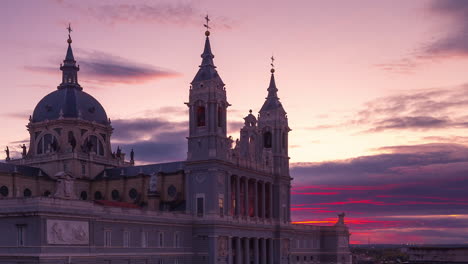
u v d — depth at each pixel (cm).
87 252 10731
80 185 17200
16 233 10100
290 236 17138
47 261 9819
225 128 14650
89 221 10856
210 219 13725
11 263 10069
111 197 17162
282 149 17200
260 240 15938
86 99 18638
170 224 13212
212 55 14912
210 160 13900
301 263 18500
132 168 17525
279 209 16650
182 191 15812
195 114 14462
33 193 16362
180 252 13488
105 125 18825
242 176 15150
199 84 14475
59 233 10169
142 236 12362
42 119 18100
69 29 18988
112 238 11519
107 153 18775
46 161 17525
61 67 18712
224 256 13988
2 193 15538
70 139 17738
